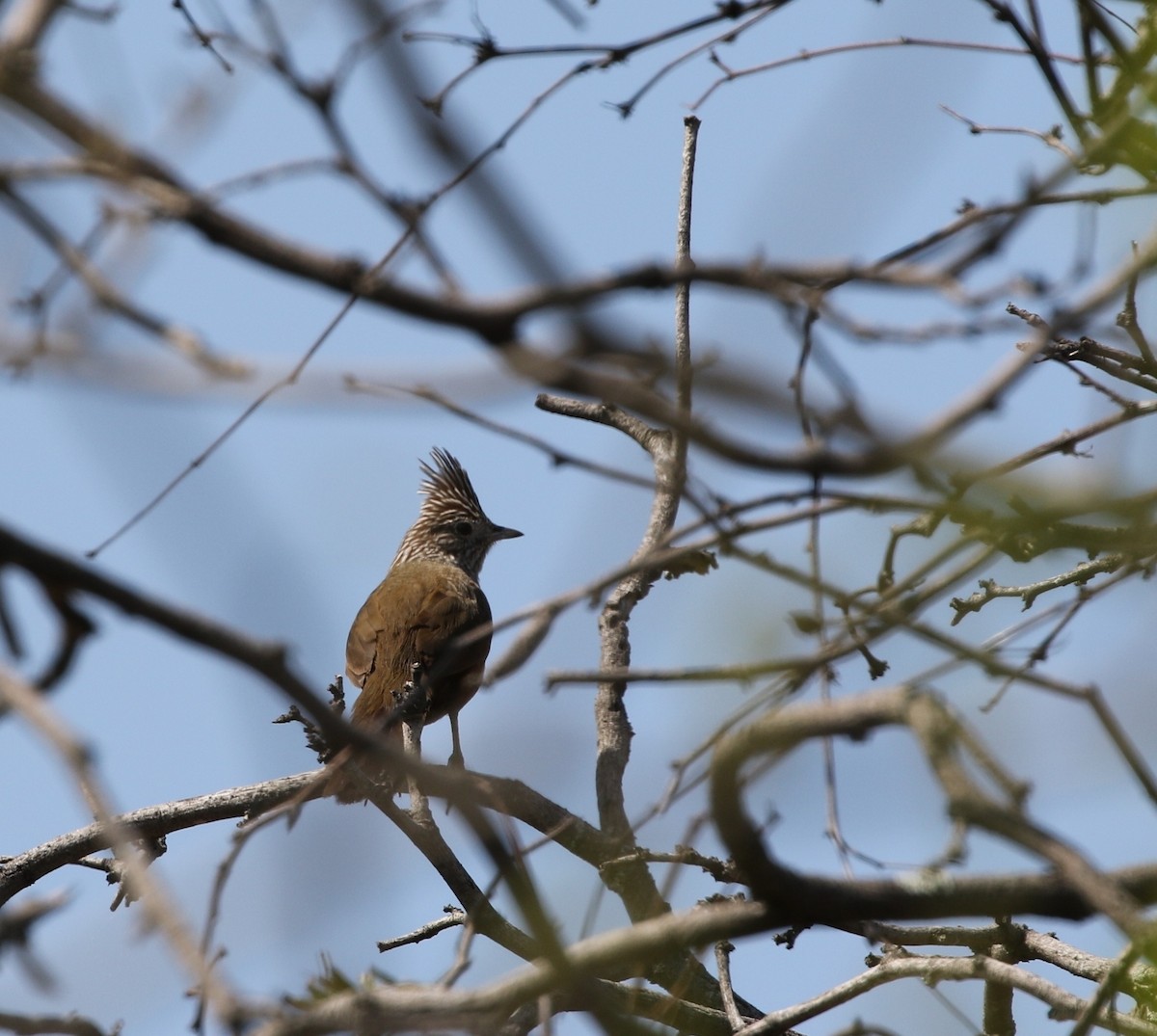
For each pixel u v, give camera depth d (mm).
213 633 5184
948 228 6445
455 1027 6270
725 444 5633
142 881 5285
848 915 6188
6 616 5547
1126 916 5090
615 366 5750
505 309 5293
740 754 5762
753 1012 11148
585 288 5285
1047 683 6391
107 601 5113
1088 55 8102
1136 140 7445
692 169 9812
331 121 5531
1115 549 7949
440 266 5488
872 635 6797
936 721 5484
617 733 10094
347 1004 6191
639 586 10461
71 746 5031
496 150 5156
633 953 6402
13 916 5734
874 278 5539
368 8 5109
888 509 7109
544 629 6922
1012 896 6074
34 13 5457
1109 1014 8578
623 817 9680
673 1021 10359
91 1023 6395
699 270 5418
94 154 5395
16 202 5457
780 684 6898
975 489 6691
